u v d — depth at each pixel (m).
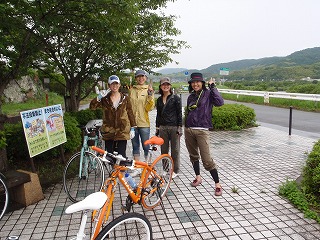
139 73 5.09
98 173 4.38
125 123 4.27
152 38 9.20
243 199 4.09
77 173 4.43
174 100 4.65
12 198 3.97
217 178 4.29
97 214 2.39
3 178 3.72
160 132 4.82
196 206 3.88
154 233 3.20
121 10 4.80
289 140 8.16
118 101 4.26
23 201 3.87
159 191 3.86
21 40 5.06
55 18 4.71
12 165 5.39
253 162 5.94
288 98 17.03
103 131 4.36
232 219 3.51
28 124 4.27
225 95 24.27
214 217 3.56
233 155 6.53
